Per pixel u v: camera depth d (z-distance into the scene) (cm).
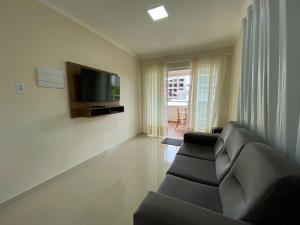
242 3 191
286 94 94
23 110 168
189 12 209
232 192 104
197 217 70
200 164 166
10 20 153
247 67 192
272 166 75
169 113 658
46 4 184
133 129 404
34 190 180
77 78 230
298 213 64
